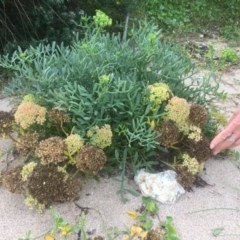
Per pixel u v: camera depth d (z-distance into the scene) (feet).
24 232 1.72
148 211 1.80
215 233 1.73
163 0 4.17
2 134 1.94
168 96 1.92
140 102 1.92
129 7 3.60
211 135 2.13
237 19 4.29
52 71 2.03
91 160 1.77
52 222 1.76
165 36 3.81
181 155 1.98
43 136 1.98
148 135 1.84
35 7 2.94
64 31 3.04
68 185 1.78
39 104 1.99
